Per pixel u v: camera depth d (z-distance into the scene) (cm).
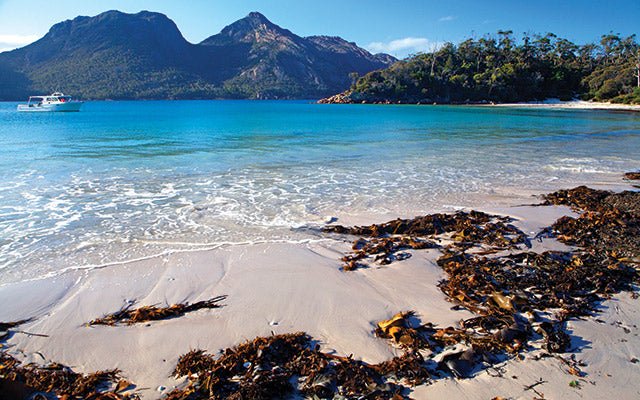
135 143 2080
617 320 471
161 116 5069
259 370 377
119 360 401
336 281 577
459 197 1063
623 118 4650
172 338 436
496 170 1430
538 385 361
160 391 358
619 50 11731
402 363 387
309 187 1141
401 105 10362
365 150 1895
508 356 402
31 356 405
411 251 696
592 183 1248
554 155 1795
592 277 572
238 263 631
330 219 857
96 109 7931
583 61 11794
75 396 352
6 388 343
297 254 671
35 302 508
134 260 635
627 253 684
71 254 655
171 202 967
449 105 10062
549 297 520
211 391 353
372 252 683
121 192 1054
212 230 779
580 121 4147
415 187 1162
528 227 822
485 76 10819
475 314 489
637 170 1458
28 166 1386
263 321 470
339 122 3916
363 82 12381
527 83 10681
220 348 420
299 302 515
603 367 386
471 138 2489
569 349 412
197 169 1376
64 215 855
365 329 456
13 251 662
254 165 1466
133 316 476
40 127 3191
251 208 928
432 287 564
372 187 1153
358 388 360
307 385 363
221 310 494
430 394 353
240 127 3216
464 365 384
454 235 764
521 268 611
